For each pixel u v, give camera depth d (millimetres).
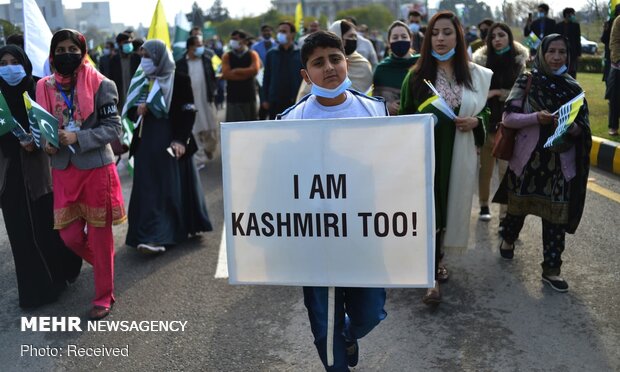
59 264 4445
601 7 19531
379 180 2469
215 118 9016
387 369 3297
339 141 2471
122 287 4566
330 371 2697
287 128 2498
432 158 2422
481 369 3244
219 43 24703
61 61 3826
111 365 3500
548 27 12508
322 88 2582
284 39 8312
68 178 3918
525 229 5410
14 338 3877
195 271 4820
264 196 2553
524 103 4129
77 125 3883
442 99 3760
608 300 3951
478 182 6082
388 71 4848
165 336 3797
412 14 8266
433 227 2469
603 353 3334
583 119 3949
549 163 4074
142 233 5184
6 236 6094
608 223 5352
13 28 10562
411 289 4297
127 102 5172
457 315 3869
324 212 2523
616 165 7109
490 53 5438
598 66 17641
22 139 3969
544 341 3492
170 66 5113
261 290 4426
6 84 4051
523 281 4324
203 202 5621
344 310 2895
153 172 5258
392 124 2428
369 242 2518
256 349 3592
